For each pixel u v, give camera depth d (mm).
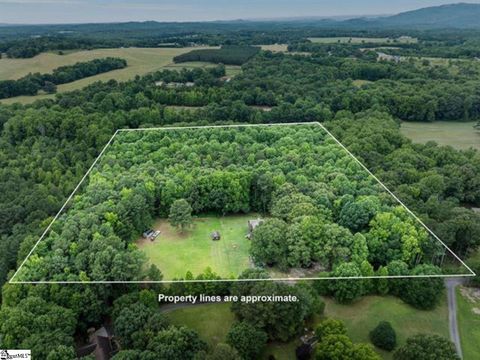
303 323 60438
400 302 66438
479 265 69688
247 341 54312
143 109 110438
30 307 55469
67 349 50781
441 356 51188
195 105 127750
